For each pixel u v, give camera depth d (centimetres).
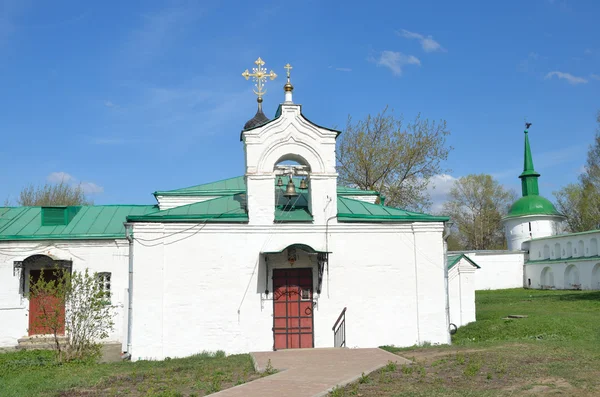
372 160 4038
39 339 2109
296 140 1809
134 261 1686
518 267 5650
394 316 1820
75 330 1719
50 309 2127
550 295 4066
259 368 1291
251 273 1748
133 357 1644
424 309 1841
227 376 1241
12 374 1470
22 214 2403
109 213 2436
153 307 1675
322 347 1742
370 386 1080
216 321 1708
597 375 1120
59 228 2275
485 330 2238
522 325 2181
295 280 1783
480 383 1079
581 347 1518
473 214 7131
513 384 1062
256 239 1764
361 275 1817
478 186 7094
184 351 1677
